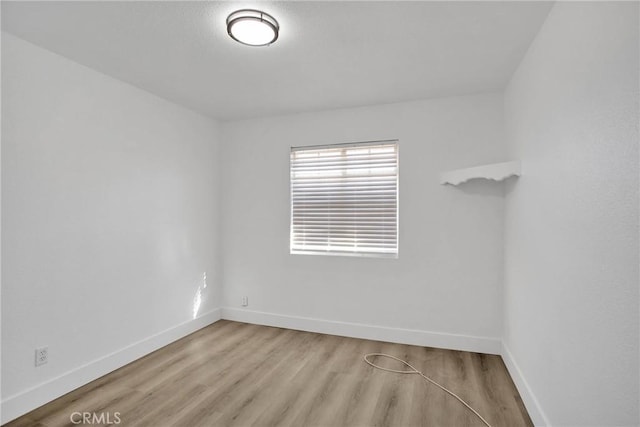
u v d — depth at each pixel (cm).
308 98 307
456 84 273
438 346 304
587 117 132
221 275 384
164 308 308
